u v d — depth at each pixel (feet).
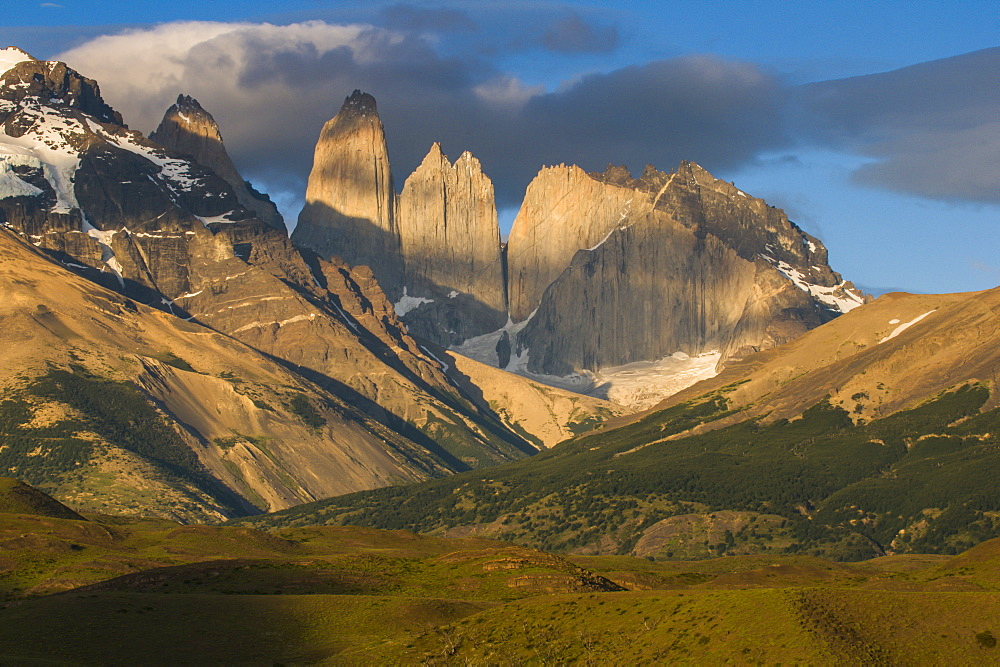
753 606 624.59
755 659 583.58
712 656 598.34
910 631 578.66
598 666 632.38
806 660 569.23
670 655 615.57
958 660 555.28
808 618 596.29
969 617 575.79
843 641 574.97
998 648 555.69
